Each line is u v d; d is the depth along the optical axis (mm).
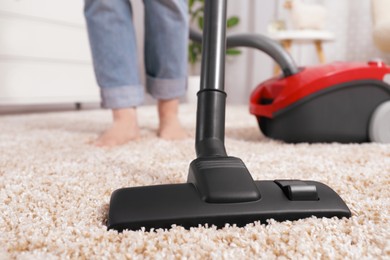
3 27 2105
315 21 2633
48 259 368
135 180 664
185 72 1169
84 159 852
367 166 760
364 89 1011
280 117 1050
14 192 597
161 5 1055
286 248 388
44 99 2350
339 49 2855
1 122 1722
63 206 534
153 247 388
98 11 1005
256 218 434
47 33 2322
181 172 718
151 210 429
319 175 692
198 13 3561
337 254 376
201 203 432
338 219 458
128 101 1065
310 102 1002
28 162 823
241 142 1107
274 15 3242
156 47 1110
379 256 372
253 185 448
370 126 1030
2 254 379
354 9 2766
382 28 1955
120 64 1045
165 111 1188
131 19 1069
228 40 1116
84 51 2559
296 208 445
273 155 891
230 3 3494
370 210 503
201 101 501
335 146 1003
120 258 371
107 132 1077
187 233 415
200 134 496
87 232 429
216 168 453
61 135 1262
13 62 2178
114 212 434
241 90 3525
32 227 449
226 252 377
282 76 1127
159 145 1030
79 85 2553
